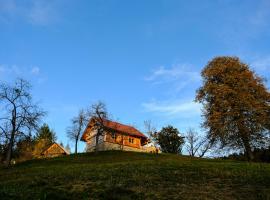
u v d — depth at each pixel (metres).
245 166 39.44
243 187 29.27
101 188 29.41
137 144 101.88
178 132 103.62
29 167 59.56
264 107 75.44
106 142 96.75
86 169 40.28
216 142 75.75
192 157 75.06
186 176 33.72
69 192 28.30
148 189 29.23
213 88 79.12
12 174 46.97
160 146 102.75
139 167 39.34
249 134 73.19
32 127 66.56
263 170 35.41
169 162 46.00
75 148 101.00
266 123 73.50
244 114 75.19
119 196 27.03
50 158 75.31
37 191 28.36
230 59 83.06
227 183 30.77
